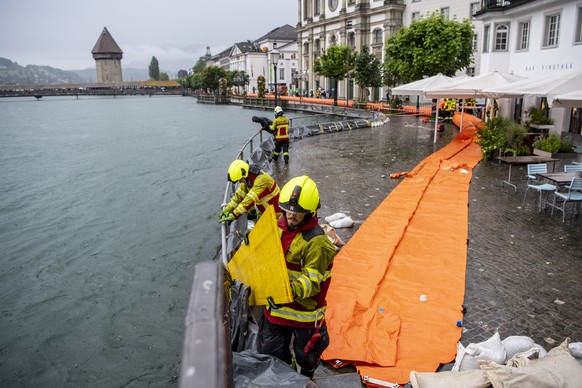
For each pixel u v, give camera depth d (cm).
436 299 538
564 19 1748
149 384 595
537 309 524
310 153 1691
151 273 919
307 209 298
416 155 1589
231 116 5041
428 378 367
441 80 1859
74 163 2258
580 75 923
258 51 10144
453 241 725
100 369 629
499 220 851
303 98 6191
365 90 5434
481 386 343
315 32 6638
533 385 327
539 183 1084
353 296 544
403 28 3105
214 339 119
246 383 318
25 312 793
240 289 432
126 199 1489
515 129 1403
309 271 299
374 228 795
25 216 1359
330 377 388
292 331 358
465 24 2981
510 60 2220
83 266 971
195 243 1062
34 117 5834
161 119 4922
